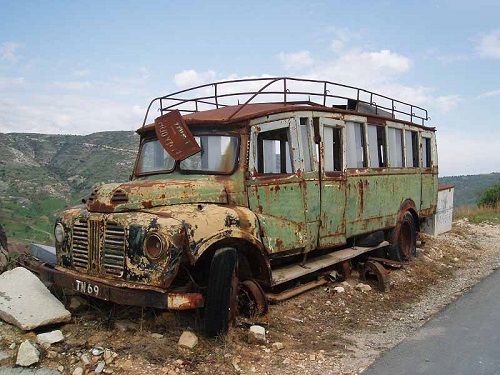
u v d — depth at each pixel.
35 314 5.02
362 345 5.32
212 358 4.61
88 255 5.10
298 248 6.54
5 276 5.56
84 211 5.32
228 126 6.01
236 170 5.85
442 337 5.57
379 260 8.86
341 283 7.79
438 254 10.73
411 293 7.75
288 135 6.55
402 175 9.59
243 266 5.84
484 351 5.12
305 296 7.03
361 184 8.07
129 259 4.76
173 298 4.61
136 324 5.18
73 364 4.40
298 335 5.56
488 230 15.17
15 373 4.25
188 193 5.39
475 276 9.03
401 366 4.70
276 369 4.53
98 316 5.43
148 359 4.46
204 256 5.23
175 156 6.09
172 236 4.61
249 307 5.82
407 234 9.91
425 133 10.89
